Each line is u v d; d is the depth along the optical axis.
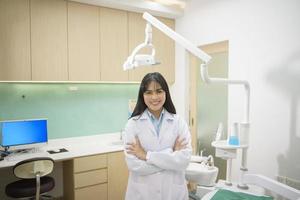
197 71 3.50
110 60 3.16
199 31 3.31
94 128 3.45
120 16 3.23
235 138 1.96
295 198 1.44
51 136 3.13
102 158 2.86
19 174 2.24
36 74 2.66
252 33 2.64
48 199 2.99
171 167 1.56
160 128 1.68
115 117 3.63
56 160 2.56
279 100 2.41
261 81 2.57
